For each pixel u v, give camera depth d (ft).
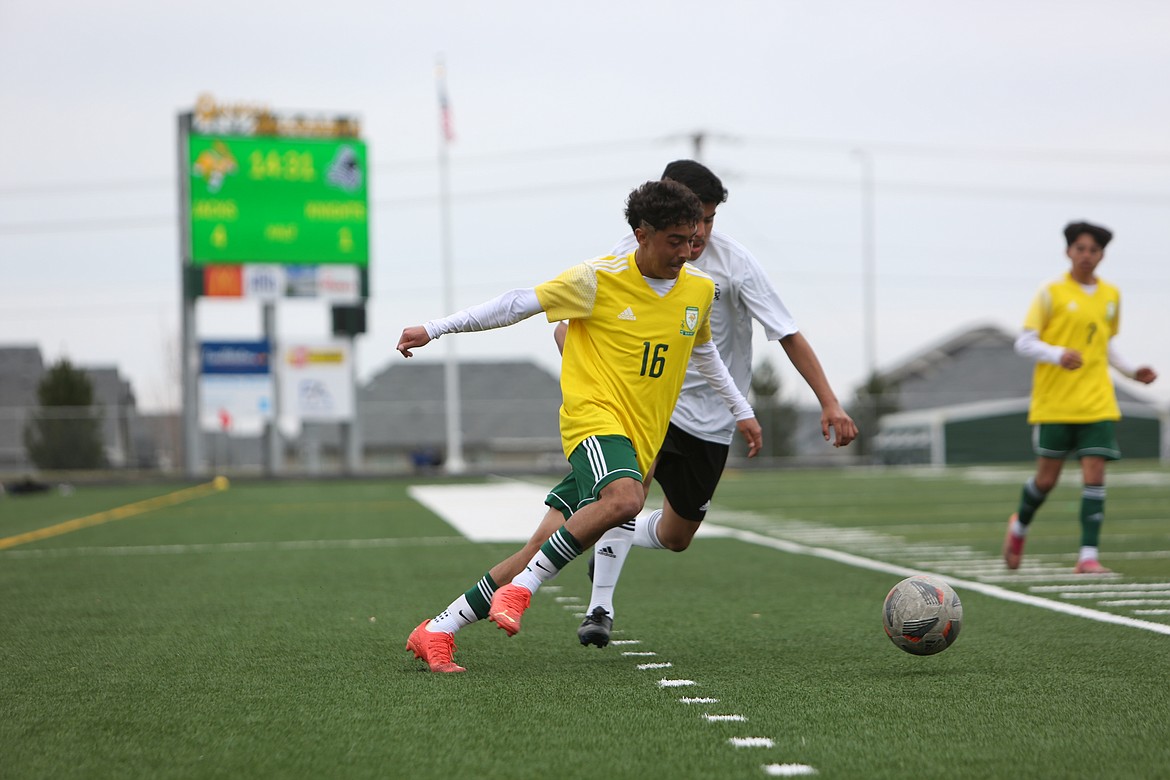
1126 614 59.88
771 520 135.33
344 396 329.93
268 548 105.81
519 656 49.42
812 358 51.75
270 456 325.83
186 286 314.35
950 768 31.07
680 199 43.29
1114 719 36.78
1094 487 77.25
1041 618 58.54
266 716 37.70
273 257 311.88
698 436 53.26
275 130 311.27
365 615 62.18
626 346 45.03
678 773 30.63
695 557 92.73
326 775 30.76
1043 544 98.73
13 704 40.09
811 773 30.60
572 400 45.21
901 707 38.52
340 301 319.47
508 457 531.09
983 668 45.62
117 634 56.29
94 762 32.32
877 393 417.28
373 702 39.65
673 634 55.36
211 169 307.78
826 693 40.91
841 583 75.61
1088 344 76.38
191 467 319.47
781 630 56.39
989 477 263.29
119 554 102.17
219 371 321.11
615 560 51.21
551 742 33.94
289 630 56.95
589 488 43.80
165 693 41.73
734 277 52.24
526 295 44.68
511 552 99.81
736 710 38.17
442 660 45.50
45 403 359.25
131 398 574.97
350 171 314.76
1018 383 524.52
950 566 84.07
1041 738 34.30
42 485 261.03
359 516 151.74
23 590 75.66
